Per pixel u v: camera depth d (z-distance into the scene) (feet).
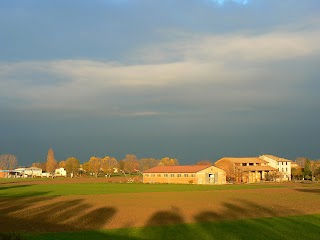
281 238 152.46
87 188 435.94
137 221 185.26
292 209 229.25
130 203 258.98
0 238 111.14
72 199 288.92
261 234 158.51
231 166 648.79
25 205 247.29
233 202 266.16
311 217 199.00
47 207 236.63
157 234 155.74
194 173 563.89
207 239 148.56
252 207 238.27
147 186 483.51
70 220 187.62
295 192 362.53
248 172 640.58
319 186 472.44
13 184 539.70
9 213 210.79
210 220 188.75
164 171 585.22
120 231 160.76
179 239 147.74
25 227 168.45
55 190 396.78
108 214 207.21
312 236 156.87
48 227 168.96
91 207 236.43
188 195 327.26
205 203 259.19
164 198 297.53
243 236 154.30
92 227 169.78
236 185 509.76
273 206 243.19
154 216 200.54
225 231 162.91
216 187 458.09
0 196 317.22
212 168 574.56
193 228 168.25
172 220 188.34
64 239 142.92
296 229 169.37
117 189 415.03
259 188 431.02
